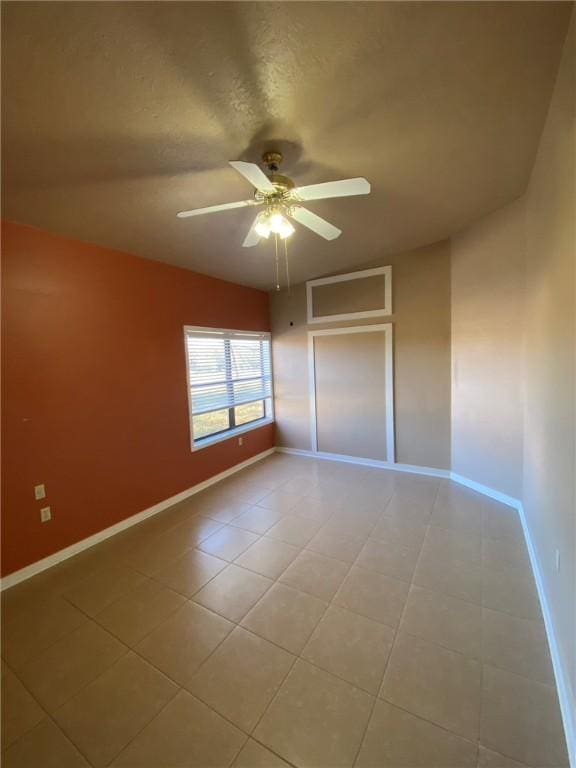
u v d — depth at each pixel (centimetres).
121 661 178
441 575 236
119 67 134
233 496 379
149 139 175
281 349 520
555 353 180
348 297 452
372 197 268
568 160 149
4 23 114
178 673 170
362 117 175
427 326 405
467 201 291
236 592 226
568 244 153
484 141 204
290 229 205
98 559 267
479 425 359
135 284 326
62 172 194
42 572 253
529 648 177
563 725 140
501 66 150
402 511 330
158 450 349
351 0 118
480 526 297
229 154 195
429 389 411
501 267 316
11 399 240
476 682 160
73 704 156
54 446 264
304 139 188
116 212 246
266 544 281
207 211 198
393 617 201
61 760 135
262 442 511
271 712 150
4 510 237
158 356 349
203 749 137
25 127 157
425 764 129
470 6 122
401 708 150
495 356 333
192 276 390
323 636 189
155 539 294
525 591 219
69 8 112
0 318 235
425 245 397
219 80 144
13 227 240
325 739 139
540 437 227
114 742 141
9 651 185
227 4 115
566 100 146
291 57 138
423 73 151
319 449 504
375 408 450
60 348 268
